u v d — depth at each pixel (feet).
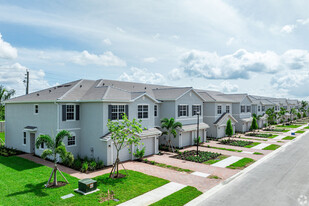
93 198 38.75
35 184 45.11
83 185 40.93
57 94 69.97
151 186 44.93
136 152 68.28
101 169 57.21
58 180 47.57
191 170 57.31
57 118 63.31
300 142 101.96
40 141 45.11
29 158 67.41
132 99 70.08
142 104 74.02
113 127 51.08
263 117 165.37
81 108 68.49
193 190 43.24
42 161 63.82
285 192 43.19
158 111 91.09
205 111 117.19
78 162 57.93
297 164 63.87
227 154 77.05
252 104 165.48
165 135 89.71
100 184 45.42
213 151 82.02
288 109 250.57
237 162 65.57
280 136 121.49
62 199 38.22
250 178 51.39
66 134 47.67
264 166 61.77
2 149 78.89
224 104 123.03
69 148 65.62
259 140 108.27
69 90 69.87
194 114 98.63
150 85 106.22
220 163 64.75
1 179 47.96
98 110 63.10
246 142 99.91
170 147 86.99
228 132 101.55
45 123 67.87
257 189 44.62
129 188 43.65
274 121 191.83
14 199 37.99
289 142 102.27
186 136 92.79
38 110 70.79
